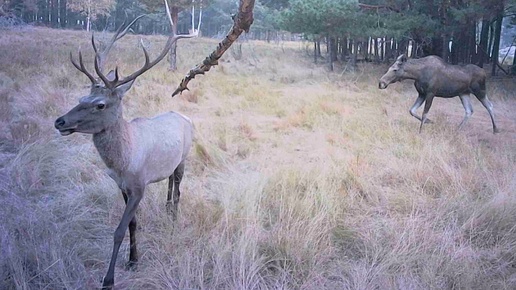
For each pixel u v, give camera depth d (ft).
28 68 44.32
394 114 34.96
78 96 33.88
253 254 13.06
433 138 26.84
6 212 14.75
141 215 15.62
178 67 57.00
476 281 12.72
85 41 74.23
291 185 18.48
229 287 12.10
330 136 26.91
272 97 38.50
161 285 12.21
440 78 29.89
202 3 59.67
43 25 131.13
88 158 20.90
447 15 52.03
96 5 119.85
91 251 13.65
